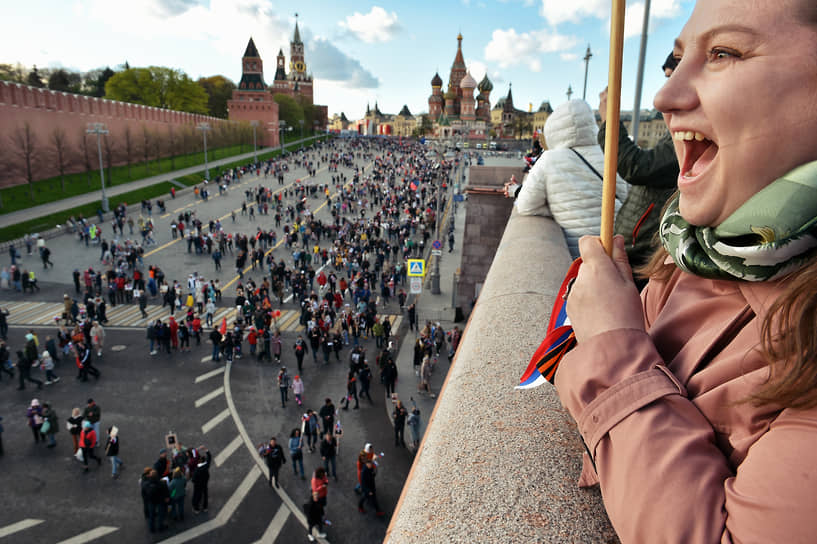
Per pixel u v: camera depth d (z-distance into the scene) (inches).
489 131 6038.4
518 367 59.4
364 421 637.9
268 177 2977.4
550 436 44.9
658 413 26.3
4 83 1889.8
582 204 167.9
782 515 18.5
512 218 199.0
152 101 3764.8
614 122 33.7
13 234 1423.5
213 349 844.6
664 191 97.7
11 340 854.5
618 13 32.6
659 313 36.4
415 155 4658.0
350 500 498.9
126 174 2476.6
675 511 22.8
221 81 5408.5
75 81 4626.0
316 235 1643.7
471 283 538.0
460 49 6314.0
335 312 995.3
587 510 35.8
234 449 570.9
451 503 38.4
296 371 773.3
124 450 559.8
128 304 1053.8
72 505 474.9
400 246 1563.7
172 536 442.3
